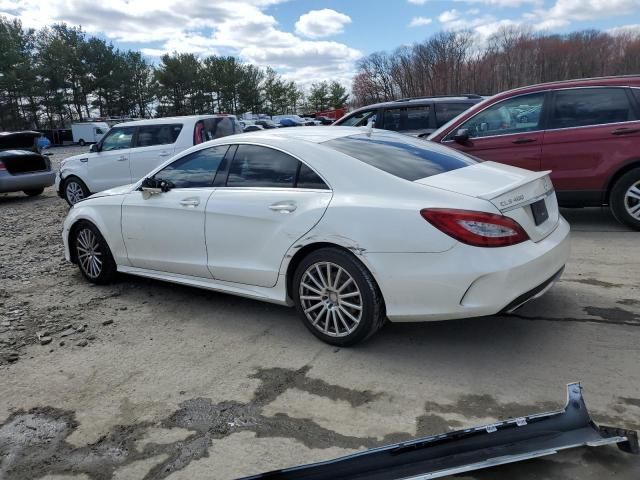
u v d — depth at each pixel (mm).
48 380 3525
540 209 3541
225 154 4320
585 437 2480
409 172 3609
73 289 5355
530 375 3223
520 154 6492
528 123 6504
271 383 3336
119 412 3117
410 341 3764
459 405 2977
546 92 6414
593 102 6184
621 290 4402
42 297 5145
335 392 3188
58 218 9945
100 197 5223
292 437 2801
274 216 3822
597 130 6086
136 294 5109
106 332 4238
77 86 61375
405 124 9492
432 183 3434
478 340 3711
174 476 2564
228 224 4098
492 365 3369
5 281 5738
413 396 3090
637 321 3826
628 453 2523
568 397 2668
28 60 56656
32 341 4129
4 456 2789
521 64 77500
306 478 2416
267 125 50844
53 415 3127
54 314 4672
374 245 3355
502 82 77438
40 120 61656
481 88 76938
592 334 3676
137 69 68938
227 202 4113
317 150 3826
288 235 3736
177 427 2943
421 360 3492
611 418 2764
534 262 3234
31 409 3199
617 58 77500
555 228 3658
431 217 3207
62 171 10961
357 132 4293
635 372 3172
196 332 4156
